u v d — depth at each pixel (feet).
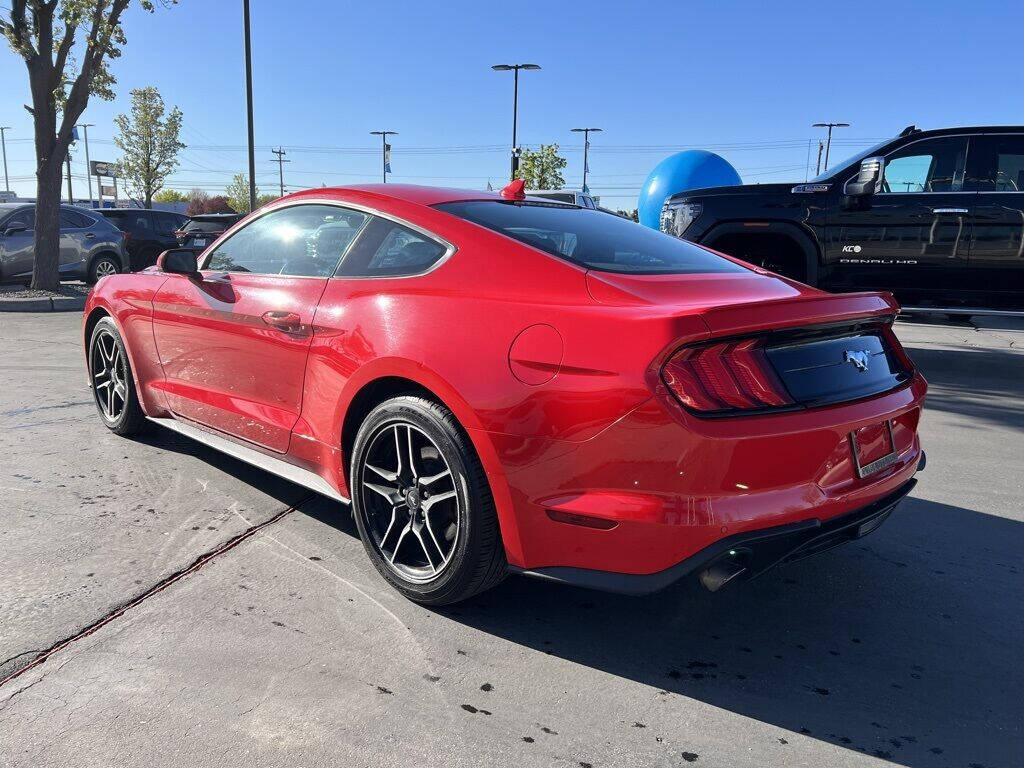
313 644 7.74
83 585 8.75
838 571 9.78
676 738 6.52
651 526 6.79
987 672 7.61
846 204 22.00
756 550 7.20
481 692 7.09
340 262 9.80
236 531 10.33
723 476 6.78
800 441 7.10
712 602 8.96
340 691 7.00
